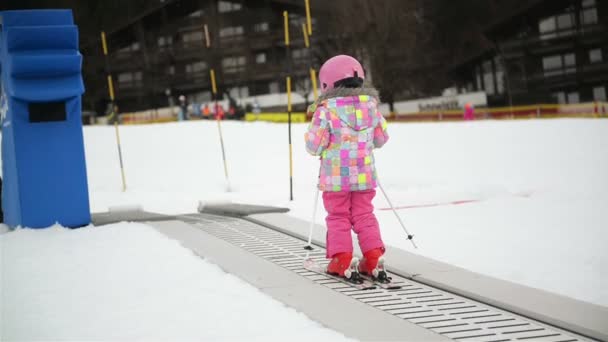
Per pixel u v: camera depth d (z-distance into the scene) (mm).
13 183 7152
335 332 3311
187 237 6242
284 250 5629
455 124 21406
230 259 5184
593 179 11406
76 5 40500
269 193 12258
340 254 4598
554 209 7918
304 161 16812
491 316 3635
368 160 4664
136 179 15641
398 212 8141
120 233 6484
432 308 3814
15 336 3381
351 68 4730
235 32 54188
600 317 3453
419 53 48250
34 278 4676
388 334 3289
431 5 49688
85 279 4605
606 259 5141
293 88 51844
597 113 33281
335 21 49031
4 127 7500
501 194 9812
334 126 4598
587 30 43344
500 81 48906
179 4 53250
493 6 48094
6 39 6742
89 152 19188
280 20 53062
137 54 54250
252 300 3957
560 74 44969
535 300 3814
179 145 19594
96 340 3293
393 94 47688
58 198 7023
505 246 5770
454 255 5445
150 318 3645
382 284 4348
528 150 15844
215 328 3424
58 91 6887
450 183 12328
